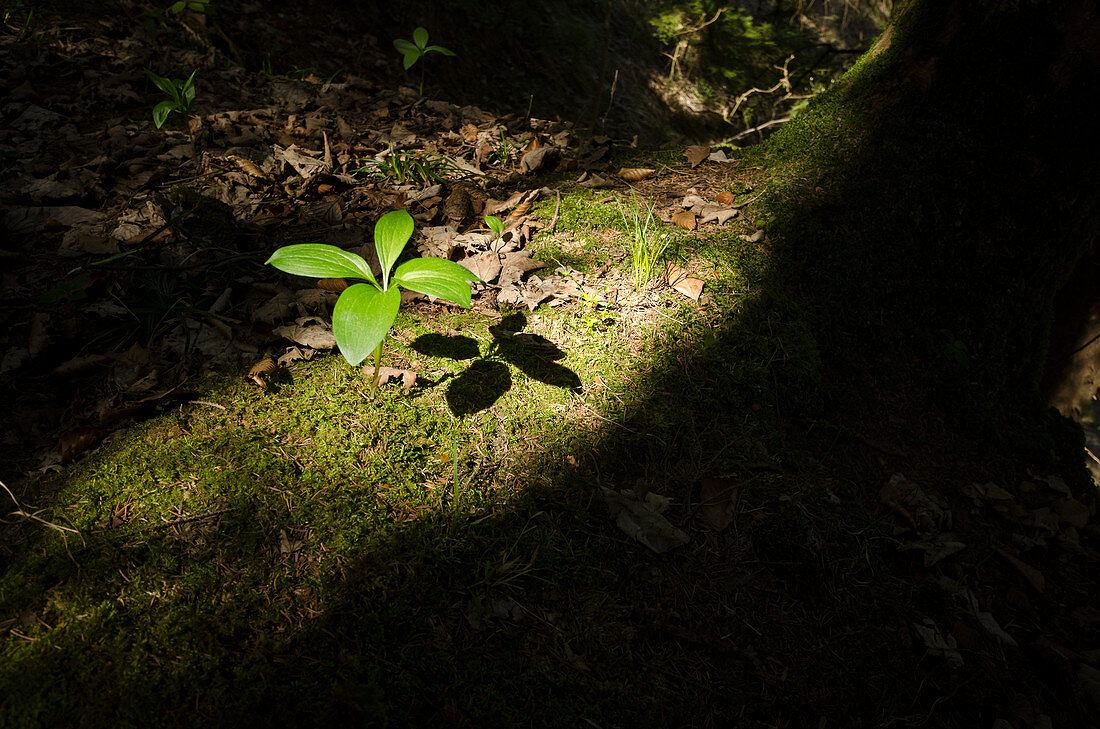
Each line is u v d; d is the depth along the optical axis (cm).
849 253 287
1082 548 247
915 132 309
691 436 221
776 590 193
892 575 210
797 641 184
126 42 459
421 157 361
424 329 240
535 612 170
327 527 175
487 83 852
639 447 214
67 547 161
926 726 175
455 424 208
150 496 175
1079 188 291
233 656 148
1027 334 309
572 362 233
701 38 891
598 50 1039
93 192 286
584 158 374
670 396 230
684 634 176
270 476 184
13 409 197
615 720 155
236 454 188
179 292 241
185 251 258
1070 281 404
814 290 279
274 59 632
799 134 343
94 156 317
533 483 197
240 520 173
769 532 203
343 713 141
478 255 274
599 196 324
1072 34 279
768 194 310
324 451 193
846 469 241
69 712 134
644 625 175
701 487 209
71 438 186
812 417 249
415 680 151
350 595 162
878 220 296
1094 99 281
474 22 902
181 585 158
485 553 178
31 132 334
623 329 247
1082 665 202
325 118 397
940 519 235
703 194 328
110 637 147
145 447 188
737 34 862
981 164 296
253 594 159
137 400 202
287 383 213
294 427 199
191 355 219
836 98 341
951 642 196
